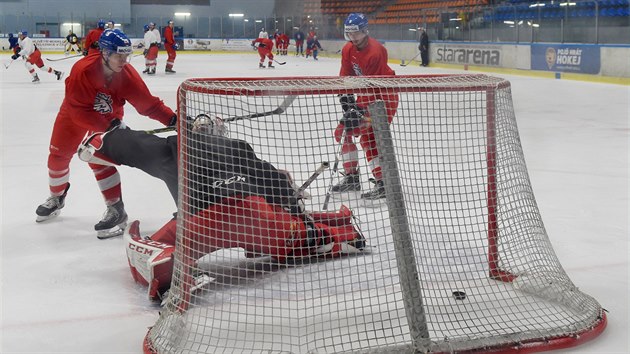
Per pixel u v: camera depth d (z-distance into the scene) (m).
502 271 3.01
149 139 3.52
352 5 32.56
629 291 3.10
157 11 35.81
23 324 2.83
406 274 2.46
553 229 4.16
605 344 2.54
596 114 10.27
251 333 2.57
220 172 2.95
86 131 4.36
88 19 34.34
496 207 3.00
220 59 29.48
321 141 5.38
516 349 2.43
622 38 15.56
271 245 3.11
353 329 2.58
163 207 4.85
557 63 17.56
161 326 2.60
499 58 20.19
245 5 36.59
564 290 2.82
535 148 7.34
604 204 4.80
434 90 2.74
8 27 33.44
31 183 5.73
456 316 2.68
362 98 2.69
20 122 9.62
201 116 2.84
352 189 3.20
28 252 3.84
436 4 27.91
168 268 2.99
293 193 3.17
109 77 3.92
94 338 2.69
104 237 4.11
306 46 32.84
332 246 3.26
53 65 23.62
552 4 17.95
